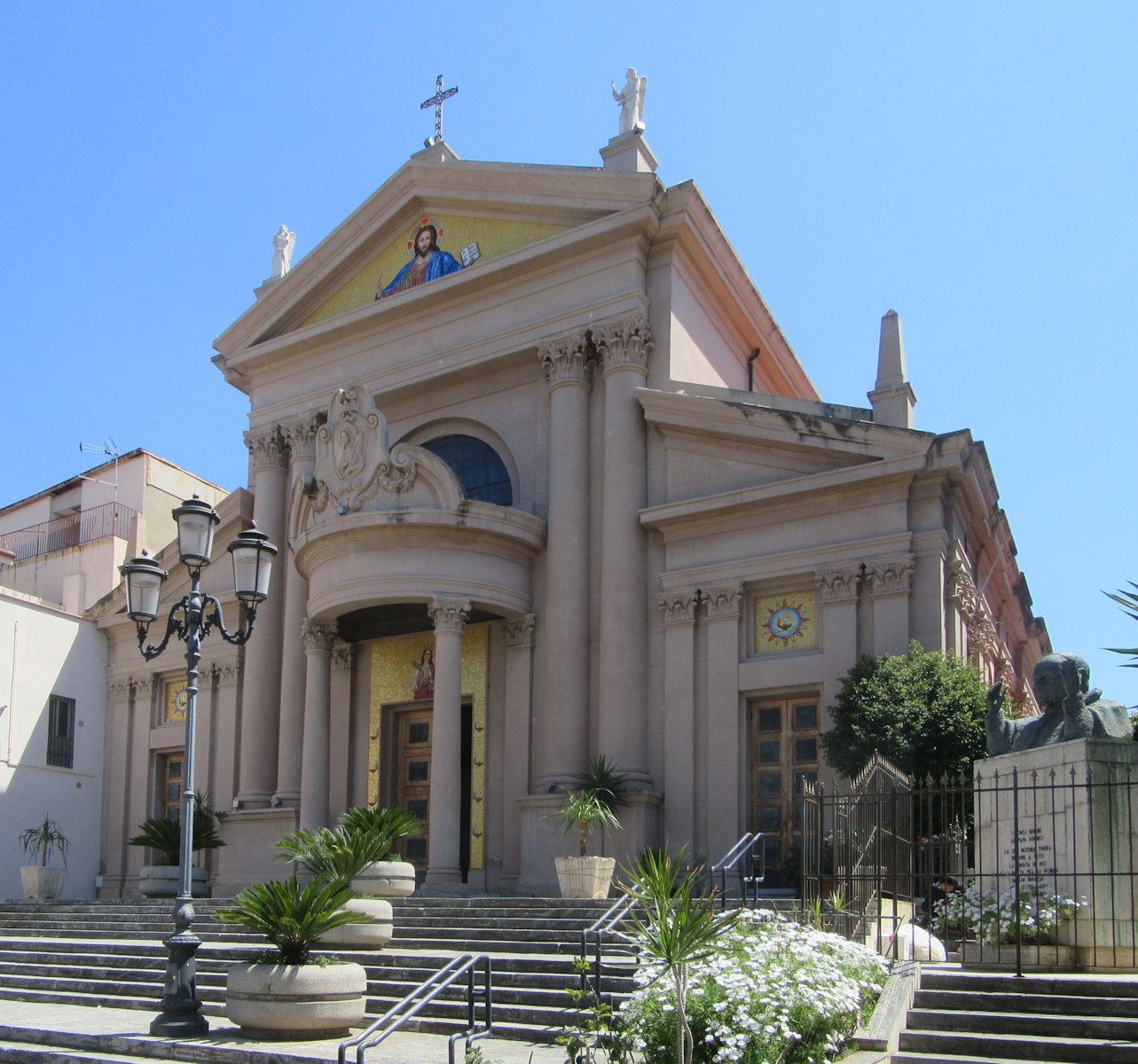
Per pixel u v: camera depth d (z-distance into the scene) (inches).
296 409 1151.0
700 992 388.5
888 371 898.1
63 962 711.1
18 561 1489.9
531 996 516.7
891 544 835.4
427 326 1086.4
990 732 550.9
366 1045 392.2
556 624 937.5
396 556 917.2
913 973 457.4
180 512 576.1
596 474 968.3
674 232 982.4
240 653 1179.3
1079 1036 405.1
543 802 893.8
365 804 1031.6
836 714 765.9
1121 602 721.6
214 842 1043.3
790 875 833.5
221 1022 537.0
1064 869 486.6
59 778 1217.4
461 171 1062.4
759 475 904.3
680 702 895.1
